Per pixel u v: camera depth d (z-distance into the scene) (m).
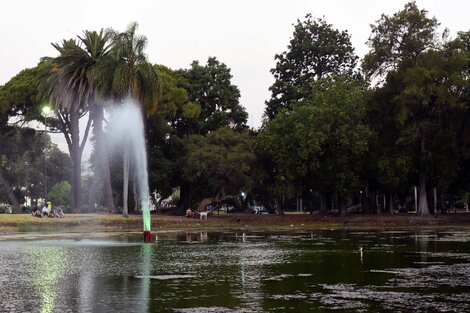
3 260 28.30
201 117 92.44
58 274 22.67
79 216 65.31
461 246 34.59
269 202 97.31
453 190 93.06
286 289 18.47
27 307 15.64
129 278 21.31
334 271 23.03
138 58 64.19
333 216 81.19
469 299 16.52
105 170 71.62
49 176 138.12
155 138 81.69
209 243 39.59
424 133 73.94
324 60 103.38
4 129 84.44
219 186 82.69
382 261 26.53
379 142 77.25
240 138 82.88
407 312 14.68
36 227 58.91
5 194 132.38
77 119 74.06
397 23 75.19
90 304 16.02
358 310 14.97
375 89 78.94
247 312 14.74
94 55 68.25
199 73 93.06
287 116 81.75
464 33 80.06
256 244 38.22
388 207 99.81
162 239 44.56
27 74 82.88
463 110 71.25
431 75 70.69
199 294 17.58
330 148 75.56
